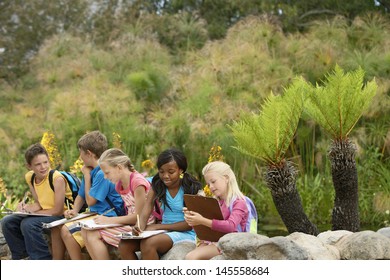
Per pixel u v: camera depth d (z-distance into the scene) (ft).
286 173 18.44
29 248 17.42
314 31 42.39
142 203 16.08
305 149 37.09
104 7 59.98
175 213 16.07
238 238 14.19
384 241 14.92
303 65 38.55
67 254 17.48
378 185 32.71
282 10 53.16
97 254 15.99
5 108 49.65
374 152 35.27
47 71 46.91
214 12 56.90
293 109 18.21
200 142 35.12
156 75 42.06
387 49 38.50
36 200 18.11
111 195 17.26
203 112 35.65
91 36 57.62
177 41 52.90
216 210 14.80
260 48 39.68
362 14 48.96
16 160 38.58
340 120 18.53
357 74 18.76
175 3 57.36
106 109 37.52
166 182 15.72
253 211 15.71
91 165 17.57
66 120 38.06
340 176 18.79
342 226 18.92
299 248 14.14
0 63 61.41
